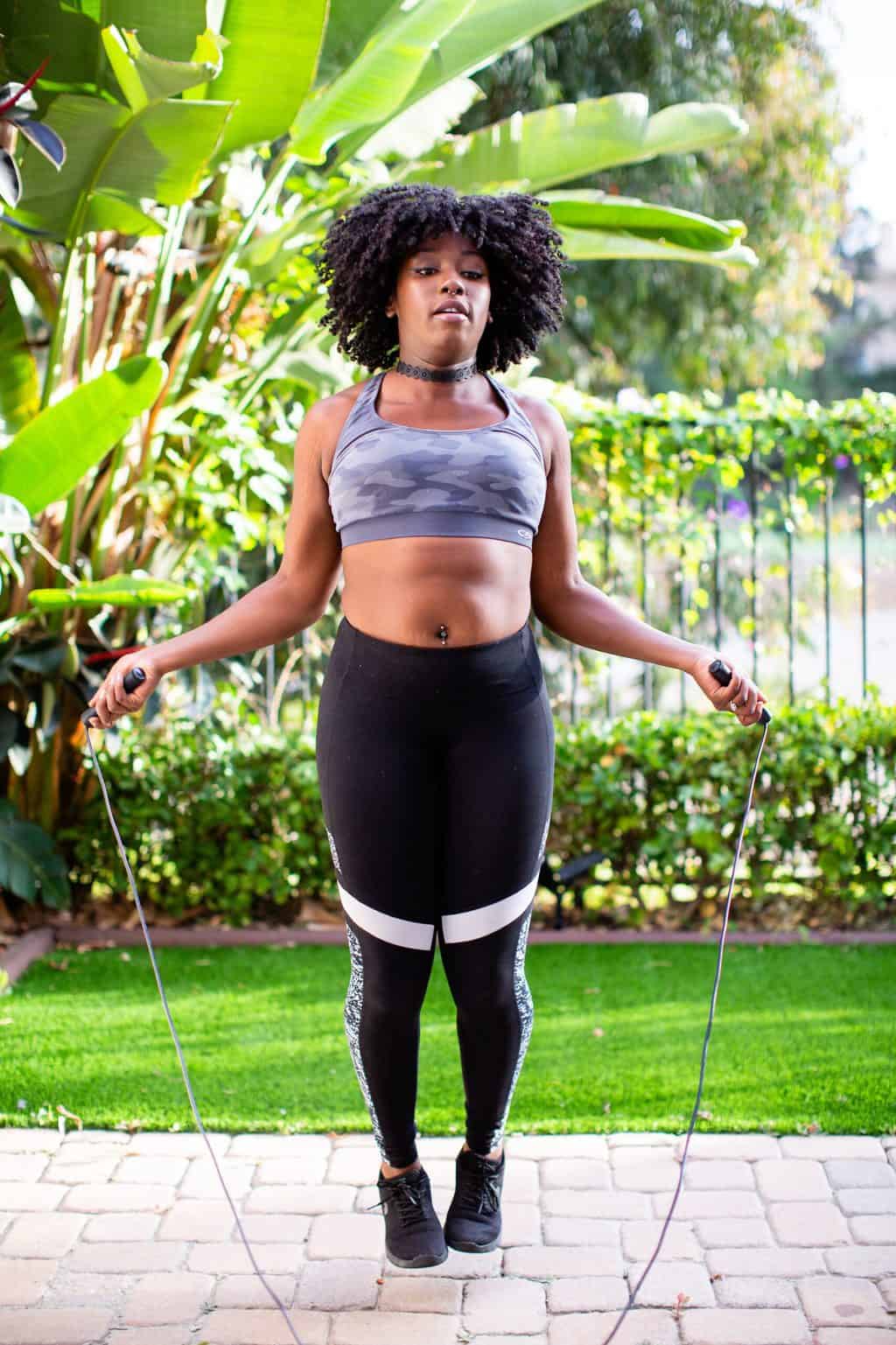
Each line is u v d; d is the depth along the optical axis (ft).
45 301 14.28
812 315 30.81
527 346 7.93
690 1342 7.36
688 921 15.79
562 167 14.40
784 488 17.63
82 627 15.25
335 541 7.59
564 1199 8.93
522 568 7.20
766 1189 9.02
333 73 12.96
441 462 6.98
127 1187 9.21
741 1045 11.69
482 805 7.13
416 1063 7.67
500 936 7.36
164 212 13.71
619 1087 10.76
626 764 15.72
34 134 9.32
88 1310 7.72
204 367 15.49
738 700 7.21
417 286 7.09
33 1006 13.02
